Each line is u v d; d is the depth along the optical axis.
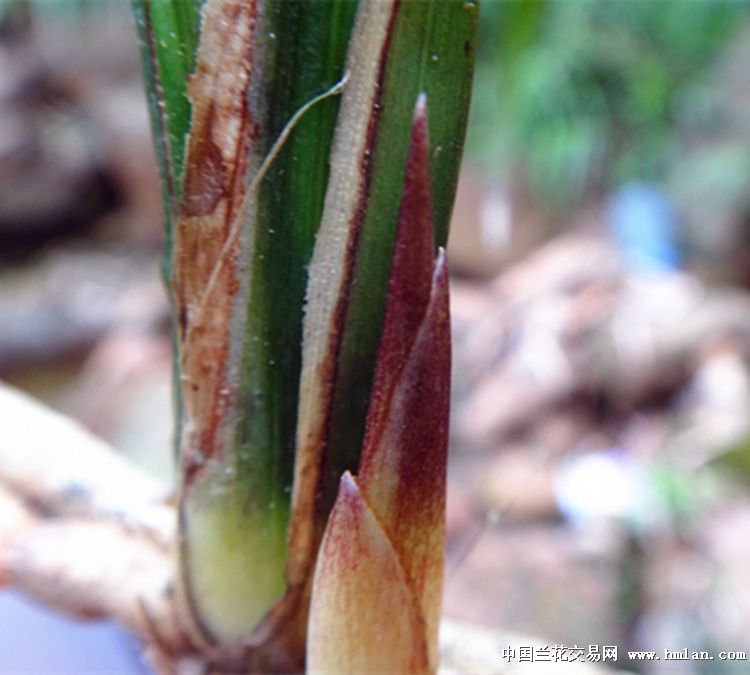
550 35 0.49
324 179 0.05
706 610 0.19
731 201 0.43
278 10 0.05
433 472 0.05
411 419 0.05
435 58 0.05
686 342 0.30
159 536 0.08
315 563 0.06
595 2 0.53
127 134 0.51
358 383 0.05
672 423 0.29
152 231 0.53
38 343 0.38
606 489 0.23
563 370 0.30
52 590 0.08
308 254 0.05
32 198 0.52
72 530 0.08
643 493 0.23
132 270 0.49
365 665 0.05
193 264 0.05
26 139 0.51
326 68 0.05
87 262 0.50
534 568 0.21
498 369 0.32
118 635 0.09
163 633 0.07
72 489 0.09
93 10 0.55
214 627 0.06
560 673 0.08
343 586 0.05
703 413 0.28
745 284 0.42
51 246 0.53
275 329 0.05
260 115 0.05
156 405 0.29
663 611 0.19
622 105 0.50
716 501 0.23
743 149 0.45
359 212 0.05
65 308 0.41
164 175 0.05
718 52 0.52
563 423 0.29
